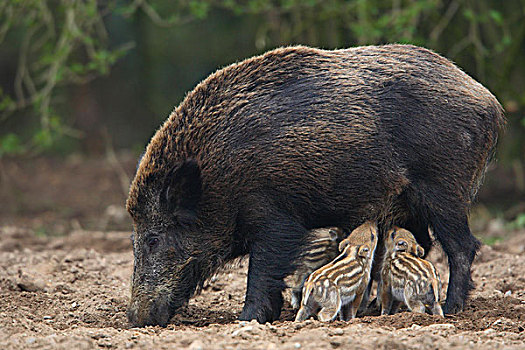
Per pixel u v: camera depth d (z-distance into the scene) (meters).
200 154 15.61
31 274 20.00
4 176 44.62
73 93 53.06
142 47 52.78
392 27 30.14
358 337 12.69
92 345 12.92
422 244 17.70
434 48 31.88
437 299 15.24
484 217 34.31
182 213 15.70
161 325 16.02
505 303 17.19
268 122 15.60
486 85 33.47
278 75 16.02
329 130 15.66
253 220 15.78
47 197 41.06
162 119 53.78
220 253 16.27
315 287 14.89
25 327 14.77
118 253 24.22
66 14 32.06
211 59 52.16
